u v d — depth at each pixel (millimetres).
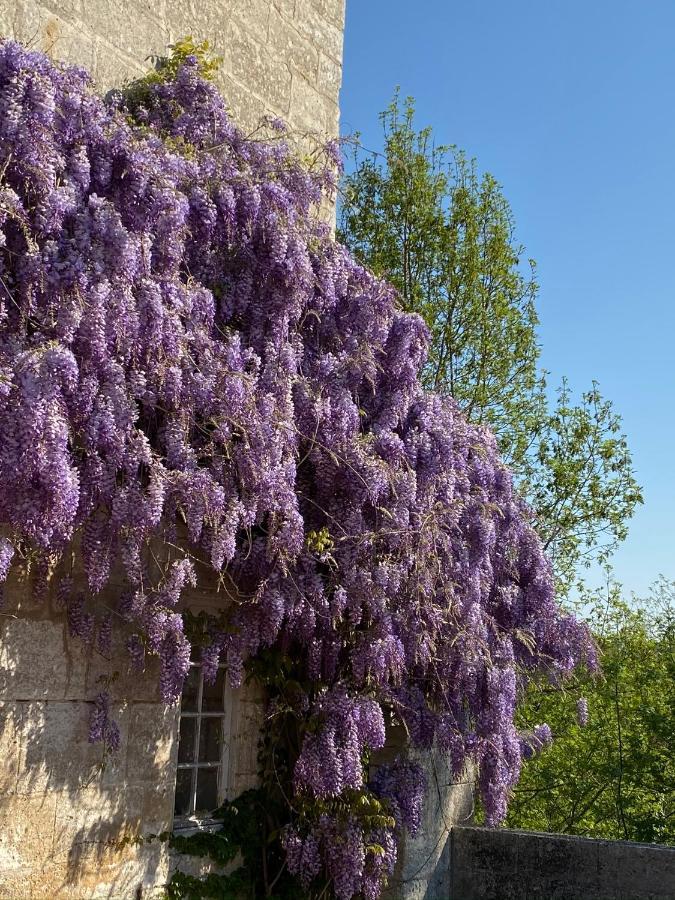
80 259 3898
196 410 4449
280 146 5809
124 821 4762
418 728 6191
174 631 4414
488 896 6840
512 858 6828
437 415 6117
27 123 3807
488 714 6270
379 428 5574
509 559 6961
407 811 6145
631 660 10555
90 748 4598
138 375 4125
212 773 5590
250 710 5824
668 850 6242
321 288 5449
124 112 5074
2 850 4129
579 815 10125
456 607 5926
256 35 6500
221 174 5008
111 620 4645
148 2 5547
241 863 5555
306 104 6977
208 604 5363
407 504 5410
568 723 10531
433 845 6770
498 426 12258
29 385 3508
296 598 5082
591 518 11977
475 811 7887
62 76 4207
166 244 4367
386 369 5746
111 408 3908
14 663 4254
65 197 3896
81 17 5066
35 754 4320
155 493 4027
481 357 12188
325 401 5148
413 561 5469
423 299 12305
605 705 10328
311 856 5488
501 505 6832
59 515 3561
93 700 4625
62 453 3547
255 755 5832
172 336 4246
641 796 9906
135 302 4105
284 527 4719
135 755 4859
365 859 5594
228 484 4438
